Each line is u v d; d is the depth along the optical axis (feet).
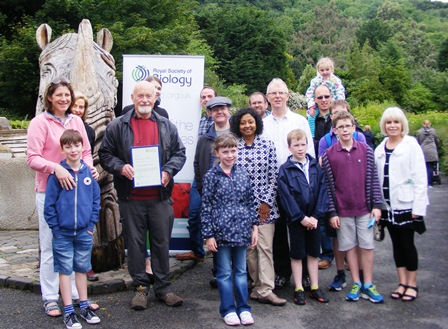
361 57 125.80
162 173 13.87
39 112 16.20
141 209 13.91
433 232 23.71
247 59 135.85
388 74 118.42
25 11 71.77
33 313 13.48
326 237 17.95
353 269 14.76
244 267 13.33
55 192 12.58
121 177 13.88
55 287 13.58
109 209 16.24
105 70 17.17
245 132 14.60
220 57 135.54
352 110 87.71
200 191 16.19
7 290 15.34
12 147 27.63
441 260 18.83
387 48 157.38
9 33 69.31
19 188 25.07
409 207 14.42
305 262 15.72
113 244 16.35
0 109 60.34
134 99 13.83
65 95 13.20
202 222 13.26
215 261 16.42
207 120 18.35
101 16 66.69
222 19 140.77
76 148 12.60
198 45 102.22
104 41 18.49
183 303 14.37
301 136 14.47
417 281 16.29
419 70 150.00
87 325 12.71
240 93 101.81
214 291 15.49
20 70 60.08
